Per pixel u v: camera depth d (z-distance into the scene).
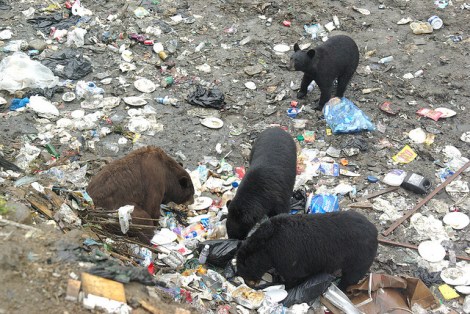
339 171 8.00
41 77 9.12
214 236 6.64
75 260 4.61
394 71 10.05
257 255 5.95
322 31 11.04
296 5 11.65
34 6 11.10
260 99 9.37
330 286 5.91
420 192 7.66
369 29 11.13
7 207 5.03
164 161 6.64
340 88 9.23
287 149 6.90
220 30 10.90
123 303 4.36
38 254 4.58
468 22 11.27
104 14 10.99
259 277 6.09
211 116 8.91
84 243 5.11
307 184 7.79
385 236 7.04
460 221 7.20
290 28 11.06
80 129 8.32
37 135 8.03
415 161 8.23
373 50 10.53
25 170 6.84
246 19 11.24
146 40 10.33
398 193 7.70
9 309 4.10
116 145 8.12
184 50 10.31
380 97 9.46
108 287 4.44
